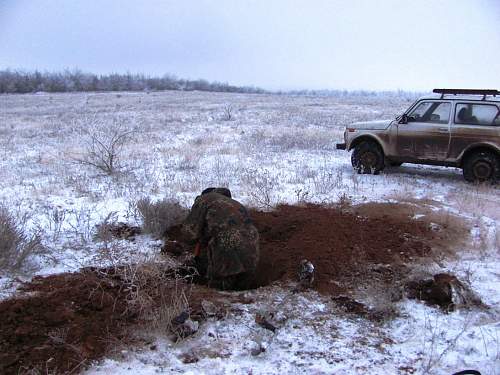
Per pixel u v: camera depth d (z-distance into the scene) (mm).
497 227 8195
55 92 73625
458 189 10766
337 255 6668
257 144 17938
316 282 5992
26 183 11664
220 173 12273
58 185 11250
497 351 4648
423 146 11719
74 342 4605
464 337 4902
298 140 18500
